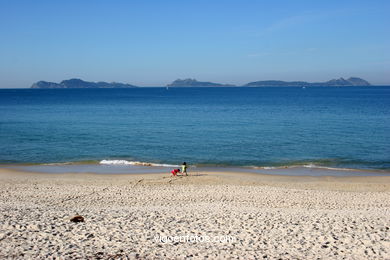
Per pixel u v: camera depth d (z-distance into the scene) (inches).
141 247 399.5
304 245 412.5
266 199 765.3
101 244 406.0
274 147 1518.2
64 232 443.5
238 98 5954.7
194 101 5073.8
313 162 1259.2
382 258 374.6
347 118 2573.8
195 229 471.8
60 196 777.6
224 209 620.7
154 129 2058.3
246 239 434.0
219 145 1566.2
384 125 2165.4
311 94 7519.7
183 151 1446.9
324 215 569.6
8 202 703.1
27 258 358.3
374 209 673.0
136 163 1232.2
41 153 1398.9
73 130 2000.5
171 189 864.3
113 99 5654.5
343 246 407.5
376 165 1218.6
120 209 614.9
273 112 3142.2
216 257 373.4
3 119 2536.9
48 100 5265.8
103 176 1040.2
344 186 937.5
